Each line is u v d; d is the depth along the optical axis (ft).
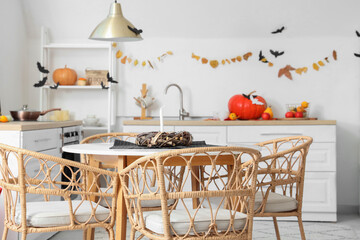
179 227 6.57
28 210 7.23
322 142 13.97
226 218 6.79
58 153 12.19
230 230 6.84
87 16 15.62
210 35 15.85
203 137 14.25
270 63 15.80
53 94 16.26
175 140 8.45
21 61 15.55
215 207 11.83
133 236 7.29
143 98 15.65
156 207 8.94
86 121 15.57
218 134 14.24
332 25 15.40
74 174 7.08
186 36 15.93
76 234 12.56
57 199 12.07
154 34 15.92
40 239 11.39
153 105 16.10
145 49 16.05
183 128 14.29
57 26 15.84
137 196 6.93
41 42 15.47
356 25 15.38
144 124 14.26
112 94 15.79
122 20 10.46
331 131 13.96
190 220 6.54
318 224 13.82
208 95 15.98
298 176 8.59
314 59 15.74
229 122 14.16
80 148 8.46
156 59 16.02
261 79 15.88
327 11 15.12
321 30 15.53
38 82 15.42
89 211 7.28
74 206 7.57
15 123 10.87
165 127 14.33
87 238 9.38
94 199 8.84
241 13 15.31
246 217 6.97
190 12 15.35
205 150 6.40
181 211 7.22
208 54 15.93
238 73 15.93
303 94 15.80
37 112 12.84
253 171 6.91
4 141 10.09
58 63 16.19
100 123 16.19
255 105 15.16
